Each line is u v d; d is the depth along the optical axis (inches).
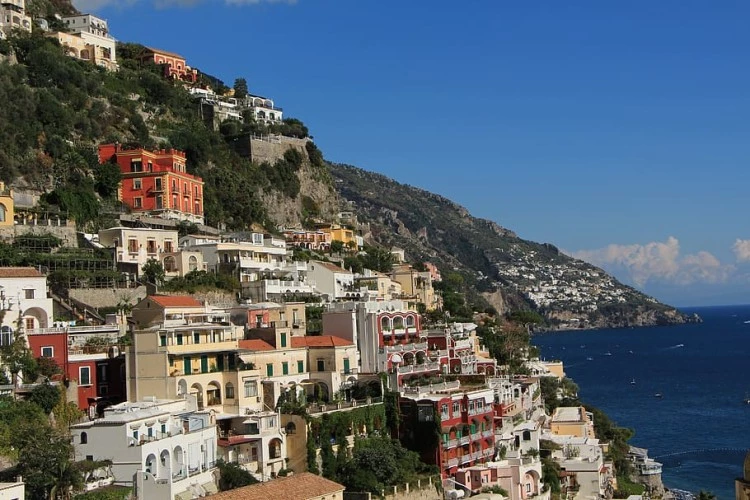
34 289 5255.9
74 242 6747.1
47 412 4471.0
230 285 6845.5
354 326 5935.0
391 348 5949.8
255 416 4820.4
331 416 5068.9
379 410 5388.8
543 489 5733.3
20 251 6131.9
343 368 5659.5
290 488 4323.3
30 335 4899.1
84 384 4938.5
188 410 4704.7
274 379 5300.2
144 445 4052.7
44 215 6919.3
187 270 6963.6
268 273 7347.4
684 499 7288.4
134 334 4879.4
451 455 5487.2
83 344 5251.0
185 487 4183.1
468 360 6963.6
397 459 5162.4
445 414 5477.4
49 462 3858.3
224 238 7790.4
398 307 6397.6
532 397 7145.7
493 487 5462.6
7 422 4195.4
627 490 6835.6
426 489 5108.3
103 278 6171.3
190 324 5191.9
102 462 4020.7
